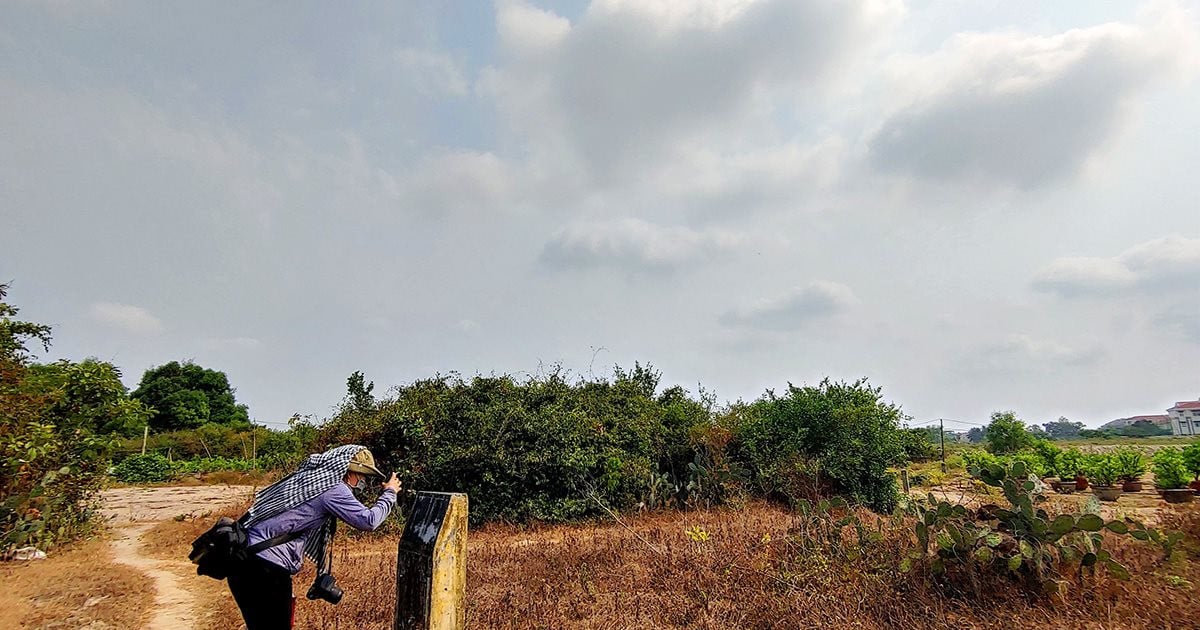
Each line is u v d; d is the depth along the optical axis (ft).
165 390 163.22
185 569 29.78
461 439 49.83
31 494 32.40
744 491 48.91
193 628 20.63
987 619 18.12
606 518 47.73
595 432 51.52
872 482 52.95
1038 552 19.88
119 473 99.09
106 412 39.50
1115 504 55.72
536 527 45.91
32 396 33.47
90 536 37.70
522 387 55.11
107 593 24.04
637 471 50.98
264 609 11.75
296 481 12.51
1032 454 75.51
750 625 18.67
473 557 30.07
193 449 126.62
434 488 49.06
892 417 55.16
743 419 59.26
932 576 20.77
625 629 18.48
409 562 11.30
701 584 21.90
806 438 54.24
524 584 23.95
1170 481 59.00
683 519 37.76
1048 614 18.06
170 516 52.90
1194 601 18.40
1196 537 24.75
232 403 181.37
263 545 11.82
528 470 48.32
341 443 51.70
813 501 46.16
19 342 35.73
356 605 21.91
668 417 61.05
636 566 25.49
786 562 22.84
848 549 23.61
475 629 18.72
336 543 40.11
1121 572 19.36
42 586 24.50
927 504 24.29
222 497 69.36
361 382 57.47
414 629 10.86
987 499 25.05
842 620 18.19
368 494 49.01
